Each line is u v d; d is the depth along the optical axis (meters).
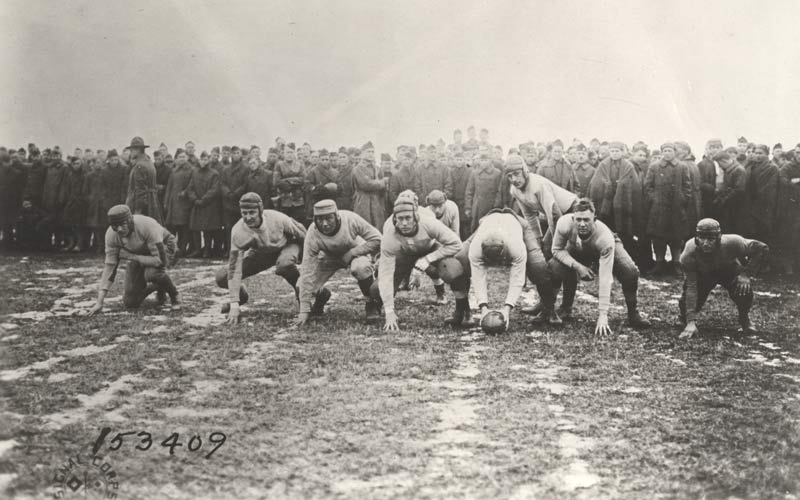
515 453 4.61
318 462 4.49
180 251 15.11
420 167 13.95
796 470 4.39
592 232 7.83
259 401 5.54
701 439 4.85
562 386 5.96
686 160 11.98
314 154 14.61
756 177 11.90
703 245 7.39
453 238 8.05
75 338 7.58
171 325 8.23
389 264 8.09
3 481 4.31
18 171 15.47
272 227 8.55
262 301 9.86
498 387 5.88
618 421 5.17
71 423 5.11
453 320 8.22
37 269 12.71
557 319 8.30
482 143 13.55
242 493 4.12
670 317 8.70
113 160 15.12
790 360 6.82
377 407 5.39
